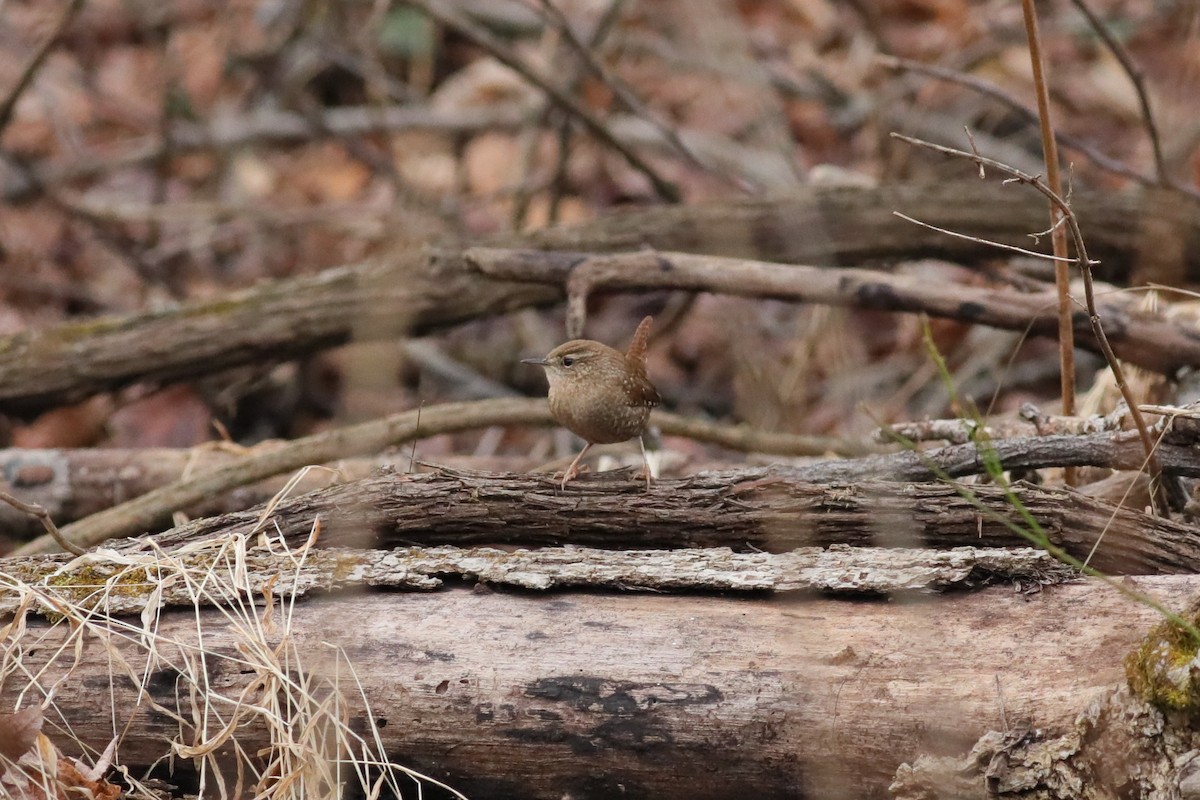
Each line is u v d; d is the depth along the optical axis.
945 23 18.11
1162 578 6.07
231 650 6.20
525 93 17.88
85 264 16.88
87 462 10.55
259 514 7.08
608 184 17.41
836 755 5.82
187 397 14.29
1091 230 11.57
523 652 6.12
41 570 6.59
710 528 7.07
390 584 6.39
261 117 18.11
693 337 15.00
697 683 5.95
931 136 16.12
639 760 5.99
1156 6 17.00
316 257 17.05
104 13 19.56
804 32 18.84
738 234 10.53
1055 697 5.69
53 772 5.80
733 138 16.80
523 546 7.31
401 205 15.86
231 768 6.18
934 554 6.21
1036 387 13.39
